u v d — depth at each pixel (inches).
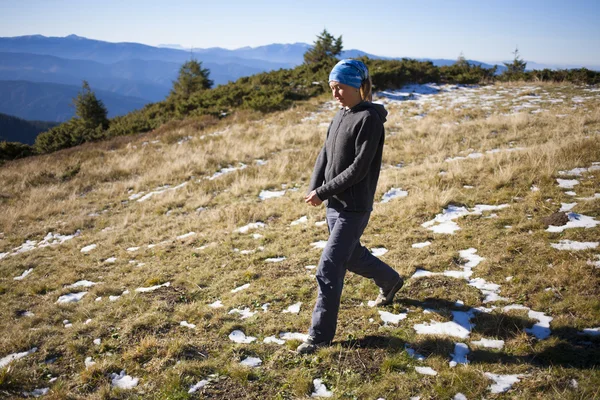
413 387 93.2
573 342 101.1
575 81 744.3
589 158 251.1
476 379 92.6
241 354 114.0
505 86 749.9
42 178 487.2
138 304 154.4
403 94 734.5
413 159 359.9
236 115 725.3
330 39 1253.7
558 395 83.2
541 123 420.2
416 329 117.2
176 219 288.5
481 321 116.7
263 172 369.7
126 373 111.0
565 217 174.4
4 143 819.4
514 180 235.9
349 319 125.6
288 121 617.3
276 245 202.4
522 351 101.0
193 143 556.7
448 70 891.4
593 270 130.0
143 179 421.4
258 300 146.6
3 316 166.4
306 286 152.4
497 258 150.9
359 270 121.4
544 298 121.9
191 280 174.2
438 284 141.2
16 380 111.4
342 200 103.5
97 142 762.2
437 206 216.7
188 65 1386.6
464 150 363.3
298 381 98.3
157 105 1038.4
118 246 248.1
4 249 287.1
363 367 102.3
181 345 118.7
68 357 123.6
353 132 97.7
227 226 248.5
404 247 176.4
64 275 207.2
